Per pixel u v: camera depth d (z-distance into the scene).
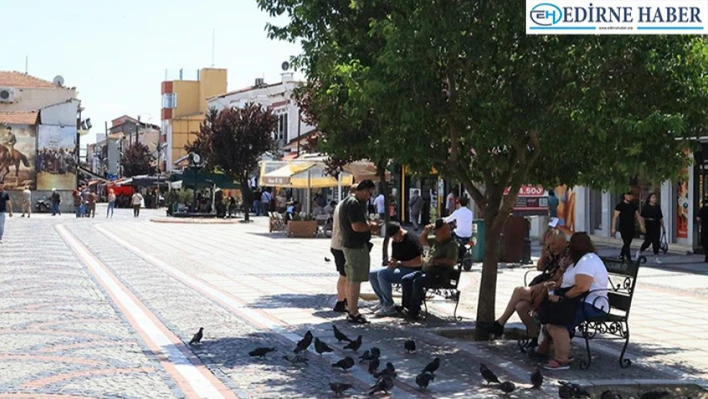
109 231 38.19
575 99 9.47
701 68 9.36
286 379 8.65
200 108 101.25
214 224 47.06
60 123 67.38
